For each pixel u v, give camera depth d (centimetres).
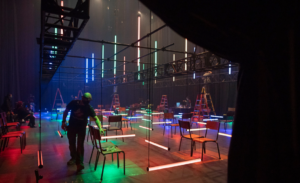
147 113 1480
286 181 131
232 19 128
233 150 162
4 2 1382
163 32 1619
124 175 368
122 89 2070
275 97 135
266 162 139
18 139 684
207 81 1353
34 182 338
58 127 947
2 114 618
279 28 128
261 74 141
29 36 1683
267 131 139
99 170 392
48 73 1130
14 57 1541
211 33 135
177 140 684
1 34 1324
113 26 1928
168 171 388
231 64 735
